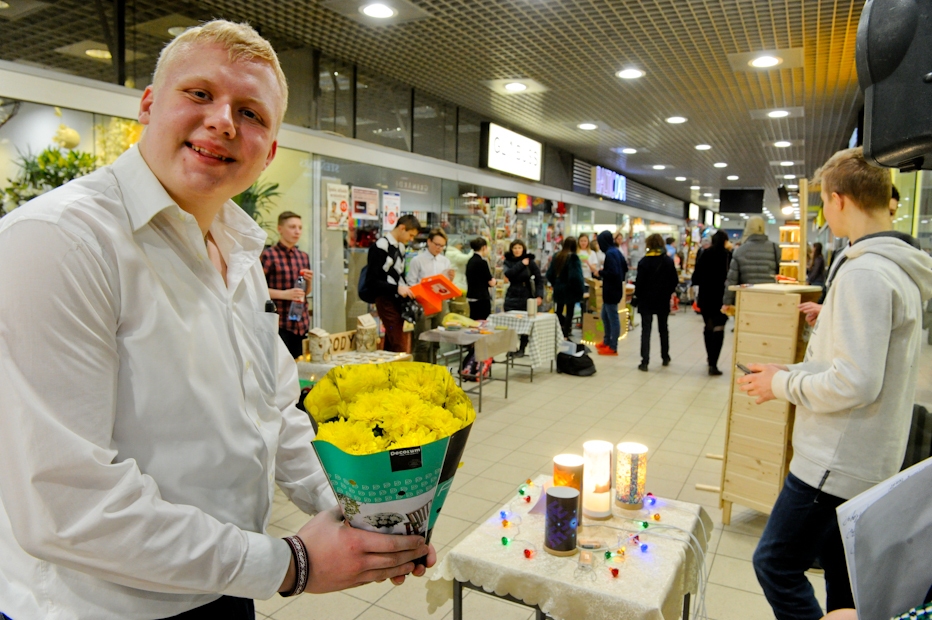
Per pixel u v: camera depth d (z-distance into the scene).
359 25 4.14
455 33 4.27
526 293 7.26
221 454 0.89
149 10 3.65
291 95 4.59
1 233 0.73
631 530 1.70
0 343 0.68
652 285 6.92
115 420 0.80
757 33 4.10
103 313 0.76
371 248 4.95
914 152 0.82
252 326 1.10
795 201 14.74
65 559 0.71
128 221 0.84
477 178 7.06
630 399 5.66
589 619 1.39
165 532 0.74
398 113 5.75
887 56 0.82
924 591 0.74
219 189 0.91
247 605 1.06
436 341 5.48
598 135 8.02
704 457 4.12
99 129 3.48
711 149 8.80
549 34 4.23
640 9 3.75
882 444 1.56
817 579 2.63
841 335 1.55
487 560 1.53
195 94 0.87
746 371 1.85
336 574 0.85
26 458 0.68
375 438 0.82
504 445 4.31
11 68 3.03
